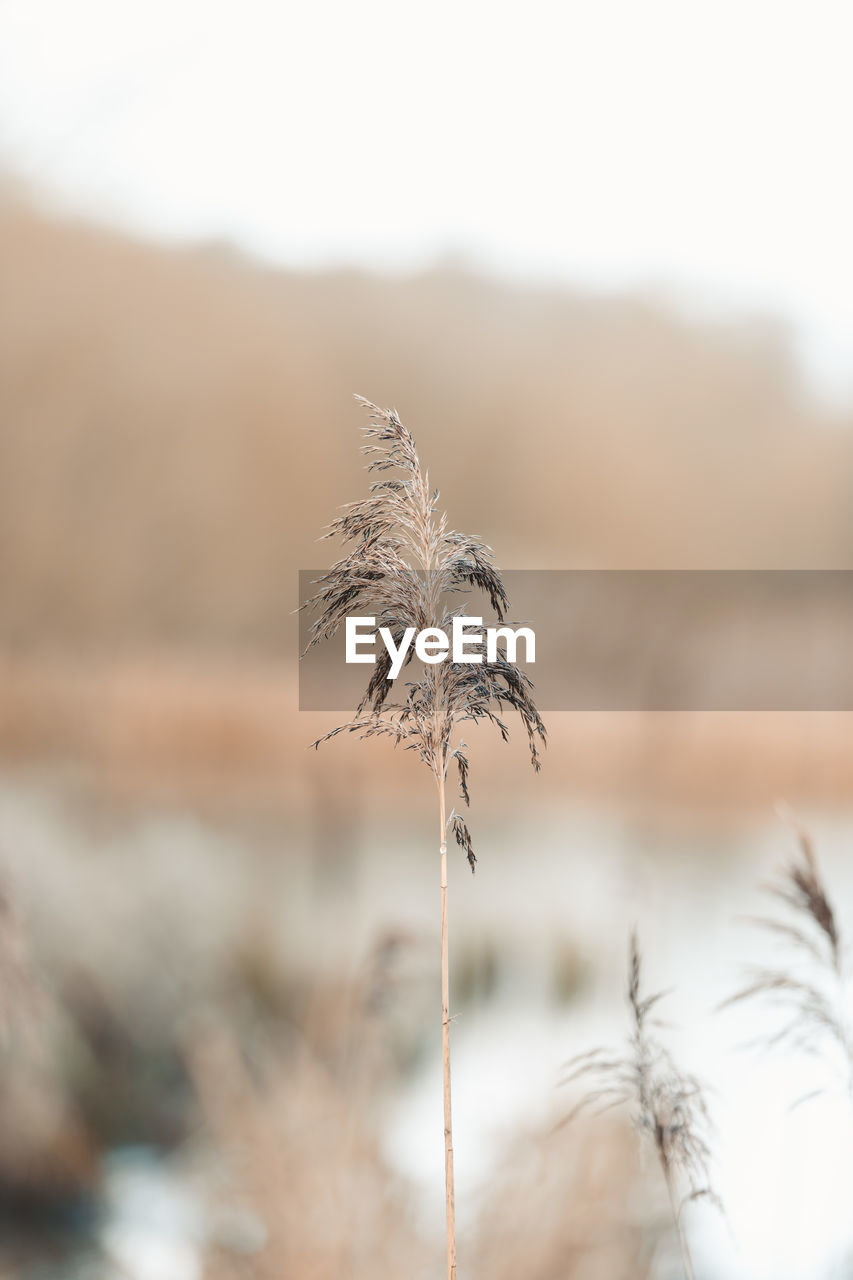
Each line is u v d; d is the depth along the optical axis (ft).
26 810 24.17
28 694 36.22
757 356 128.16
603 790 37.11
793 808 36.19
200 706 37.04
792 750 38.45
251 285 100.99
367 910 22.31
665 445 120.37
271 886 23.35
